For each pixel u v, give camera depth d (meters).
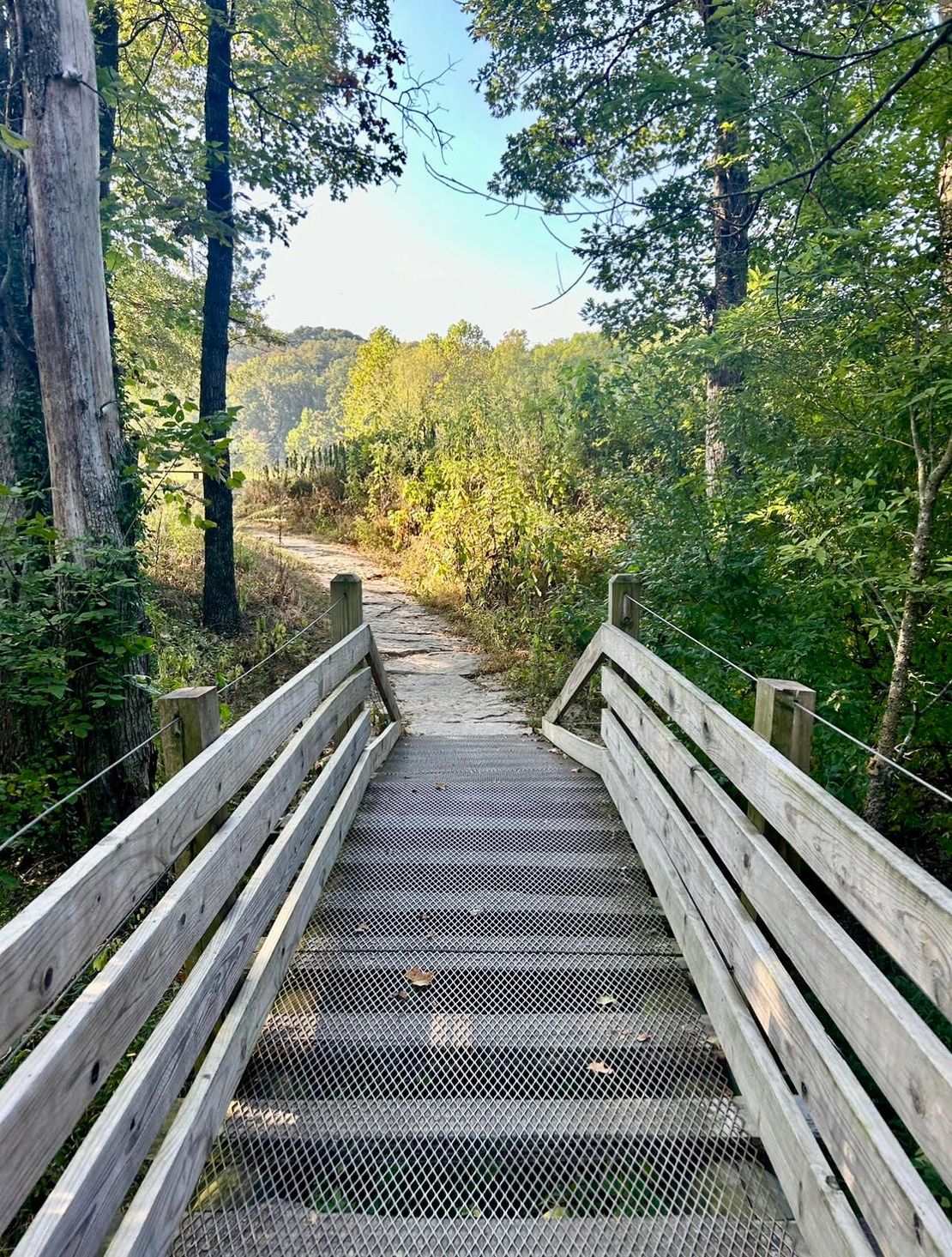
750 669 3.83
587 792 4.01
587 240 6.14
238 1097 1.88
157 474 3.98
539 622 7.88
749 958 1.78
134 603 3.90
